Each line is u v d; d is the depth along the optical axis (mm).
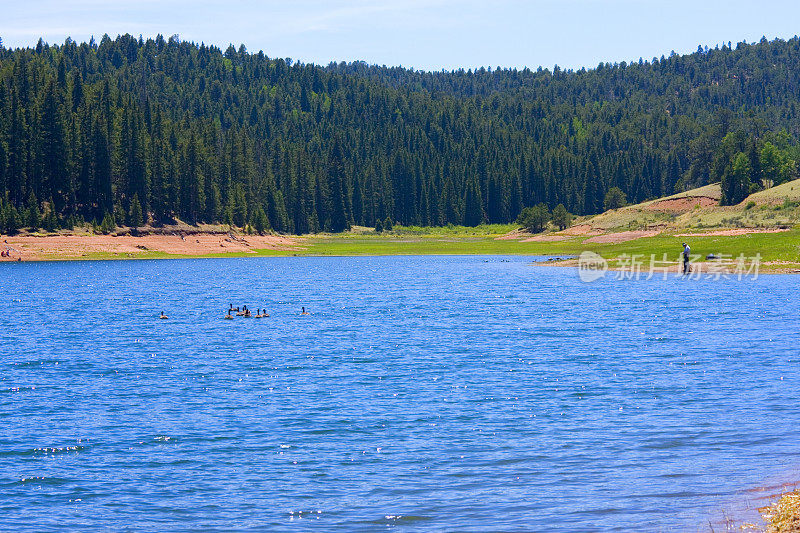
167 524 41094
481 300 164375
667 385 73312
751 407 63594
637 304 150500
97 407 67625
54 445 55594
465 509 42375
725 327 114375
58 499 44906
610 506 42188
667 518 40156
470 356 92438
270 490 46000
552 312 139375
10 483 47656
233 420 62406
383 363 88500
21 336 114938
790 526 37562
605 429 57875
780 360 85438
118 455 53188
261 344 104938
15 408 67375
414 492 45250
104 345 105250
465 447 53938
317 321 131250
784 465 48031
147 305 162250
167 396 71875
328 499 44344
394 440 55969
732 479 45750
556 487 45531
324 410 65375
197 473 49250
